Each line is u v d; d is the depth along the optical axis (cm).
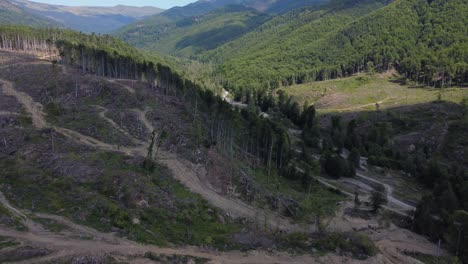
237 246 6109
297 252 6150
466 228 7025
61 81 13588
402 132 15888
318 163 11906
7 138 9100
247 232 6662
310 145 14138
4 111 10969
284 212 8069
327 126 17425
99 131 10200
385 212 8888
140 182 7525
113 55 17038
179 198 7581
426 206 8175
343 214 8400
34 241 5250
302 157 12088
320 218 7594
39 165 7981
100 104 12238
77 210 6272
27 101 12125
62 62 17050
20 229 5528
